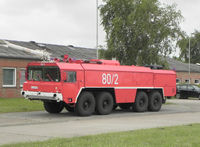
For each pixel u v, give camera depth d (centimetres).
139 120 1593
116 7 2817
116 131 1179
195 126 1277
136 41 2805
